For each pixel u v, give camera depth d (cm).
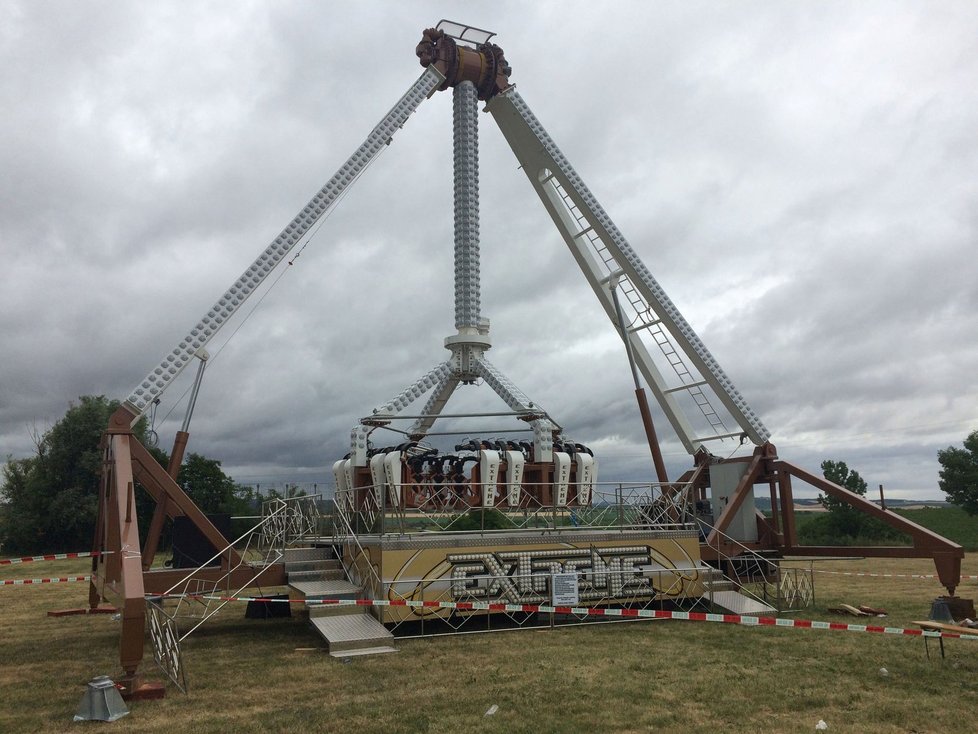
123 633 991
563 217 2670
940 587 2283
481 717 864
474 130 2470
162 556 3884
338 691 998
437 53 2442
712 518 2380
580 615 1570
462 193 2422
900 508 6900
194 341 1797
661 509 1852
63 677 1144
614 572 1606
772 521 2225
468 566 1485
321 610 1398
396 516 1572
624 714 872
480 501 1838
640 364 2664
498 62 2533
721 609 1623
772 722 840
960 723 831
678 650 1262
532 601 1528
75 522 5472
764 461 2267
